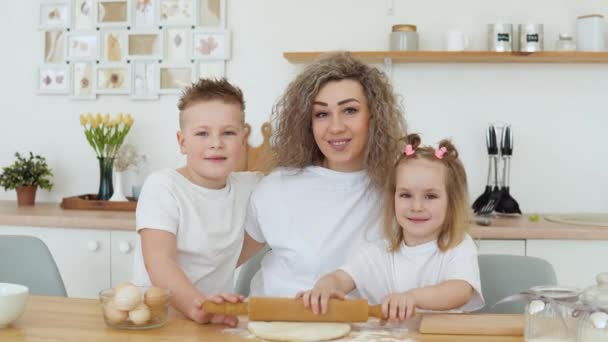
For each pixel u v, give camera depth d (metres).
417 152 1.65
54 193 3.21
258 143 3.08
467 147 2.99
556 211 2.99
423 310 1.54
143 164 3.15
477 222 2.54
